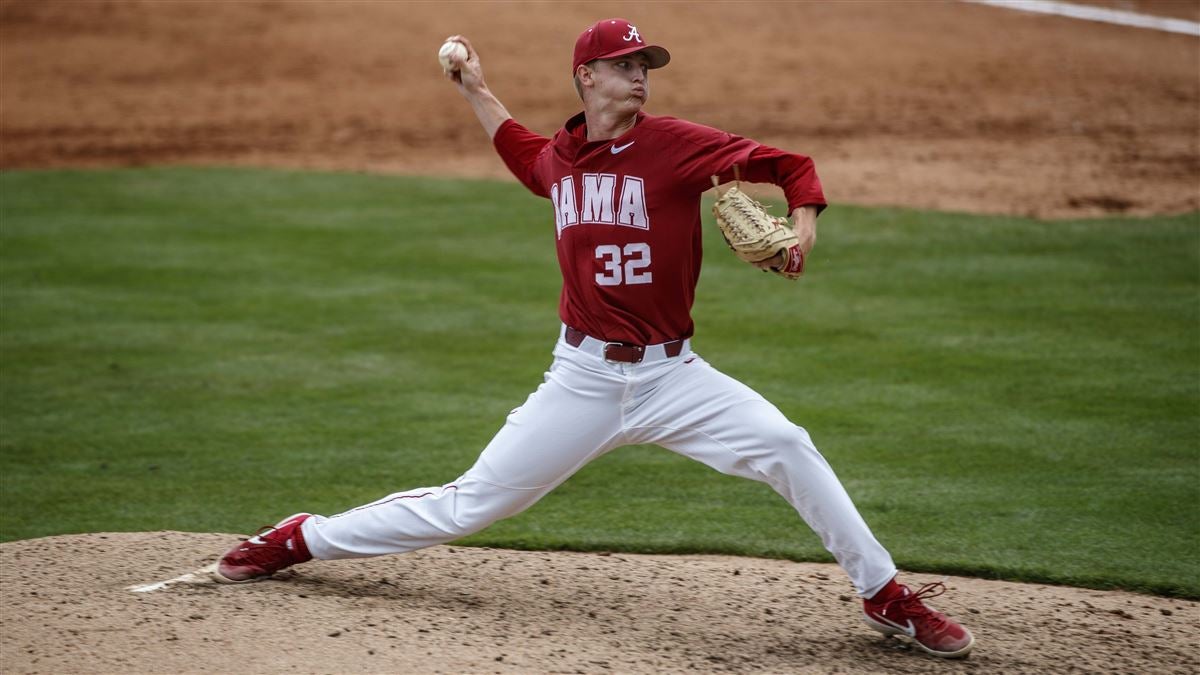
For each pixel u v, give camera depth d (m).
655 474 23.58
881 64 72.81
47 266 38.81
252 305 35.12
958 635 14.62
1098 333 31.41
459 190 48.47
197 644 14.15
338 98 66.94
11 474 23.14
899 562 18.77
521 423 15.16
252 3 84.69
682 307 14.84
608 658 14.39
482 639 14.73
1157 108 62.56
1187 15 88.31
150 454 24.38
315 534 15.95
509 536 19.75
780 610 16.42
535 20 81.81
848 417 26.16
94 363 30.23
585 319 14.88
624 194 14.34
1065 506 21.19
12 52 75.69
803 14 85.38
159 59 74.56
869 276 36.97
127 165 54.44
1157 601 17.34
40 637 14.29
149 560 17.48
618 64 14.34
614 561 18.52
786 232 13.73
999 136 57.03
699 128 14.33
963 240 40.31
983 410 26.42
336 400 27.80
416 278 37.66
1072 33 82.00
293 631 14.63
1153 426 25.19
